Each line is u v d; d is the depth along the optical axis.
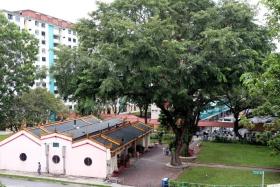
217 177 47.75
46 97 81.38
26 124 78.44
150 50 39.53
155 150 65.44
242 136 78.88
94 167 46.94
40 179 46.12
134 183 45.12
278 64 24.41
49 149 48.62
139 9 45.88
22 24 121.19
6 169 50.41
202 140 77.06
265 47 46.91
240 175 48.94
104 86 40.69
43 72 77.44
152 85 43.81
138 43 39.00
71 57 45.00
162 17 45.50
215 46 41.38
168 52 40.53
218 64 43.28
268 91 26.34
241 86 45.62
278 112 33.25
